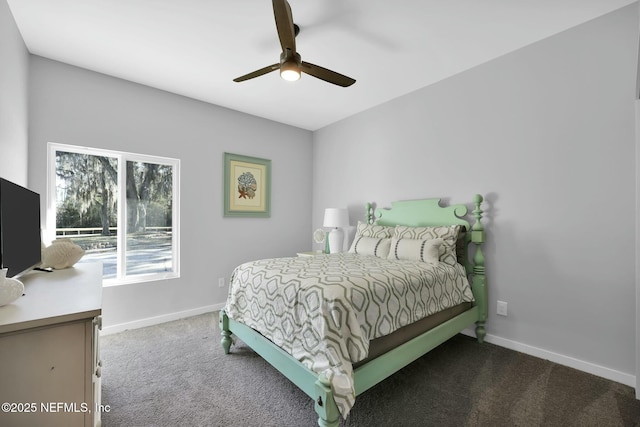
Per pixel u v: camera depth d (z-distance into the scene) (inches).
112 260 113.9
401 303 71.2
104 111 107.4
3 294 40.6
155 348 95.5
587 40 81.2
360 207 148.2
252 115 150.8
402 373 80.0
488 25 82.0
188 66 102.7
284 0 56.8
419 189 122.3
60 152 102.7
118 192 114.5
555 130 87.0
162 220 125.0
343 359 55.3
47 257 72.1
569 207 84.3
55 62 98.2
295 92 124.8
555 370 81.3
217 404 66.6
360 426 59.2
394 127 132.2
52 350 38.1
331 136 164.4
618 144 76.5
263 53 94.8
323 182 169.9
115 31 83.1
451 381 75.9
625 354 74.9
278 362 67.2
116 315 110.3
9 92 72.8
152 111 118.5
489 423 60.3
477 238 98.7
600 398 68.4
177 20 78.5
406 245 101.5
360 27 82.1
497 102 99.3
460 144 109.2
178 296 125.3
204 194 133.4
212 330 111.4
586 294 81.0
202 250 132.7
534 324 90.6
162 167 124.9
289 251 165.9
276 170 160.4
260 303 76.2
